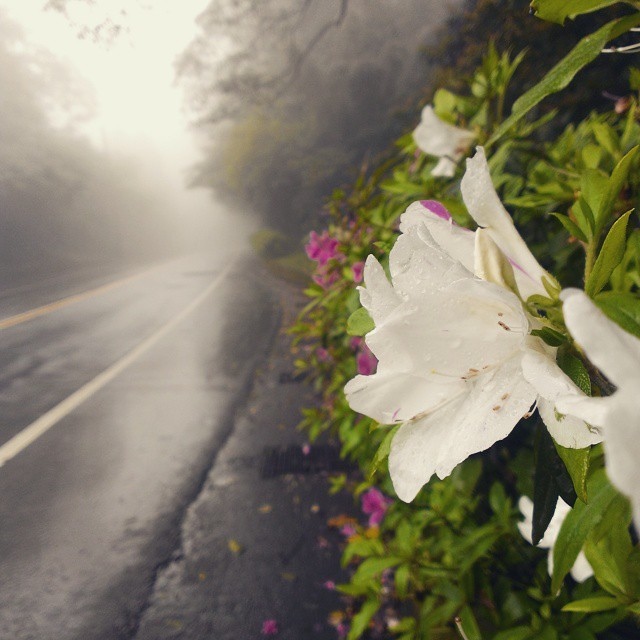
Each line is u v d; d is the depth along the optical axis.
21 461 4.66
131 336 9.56
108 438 4.99
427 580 1.95
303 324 3.57
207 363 7.34
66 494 4.05
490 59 1.62
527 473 1.39
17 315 12.86
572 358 0.51
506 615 1.46
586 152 1.30
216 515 3.64
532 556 1.51
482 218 0.63
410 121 14.14
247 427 4.98
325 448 4.39
